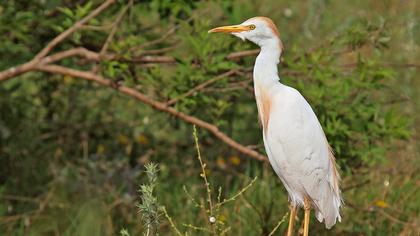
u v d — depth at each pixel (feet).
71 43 41.24
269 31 32.96
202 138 44.47
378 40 37.93
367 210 38.17
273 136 32.89
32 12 40.16
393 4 59.21
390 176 41.68
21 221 40.60
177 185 42.16
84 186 42.45
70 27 38.47
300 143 32.42
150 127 46.19
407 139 38.83
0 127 44.14
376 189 40.78
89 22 39.34
